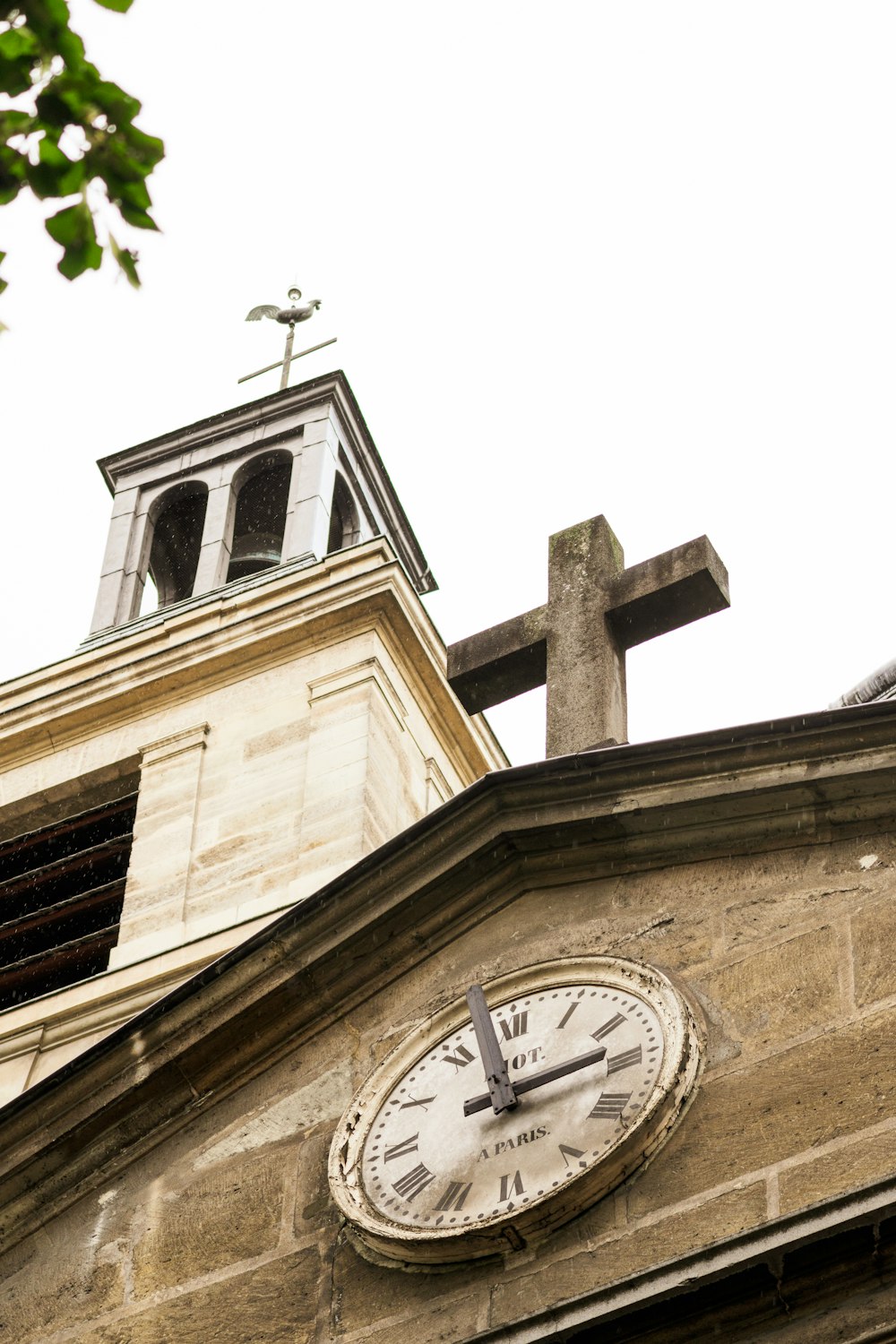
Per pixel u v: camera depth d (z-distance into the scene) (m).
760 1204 9.82
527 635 12.74
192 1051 12.00
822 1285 9.37
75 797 20.09
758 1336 9.38
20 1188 11.95
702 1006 10.77
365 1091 11.38
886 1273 9.32
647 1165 10.20
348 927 12.00
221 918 17.94
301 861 18.03
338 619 20.22
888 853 11.02
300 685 19.91
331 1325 10.43
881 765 11.19
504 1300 10.05
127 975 17.39
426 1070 11.33
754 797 11.42
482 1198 10.47
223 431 24.39
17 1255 11.77
